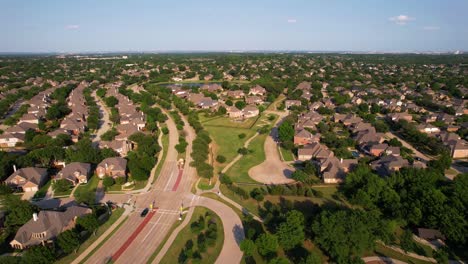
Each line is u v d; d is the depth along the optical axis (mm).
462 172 121125
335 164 116688
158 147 142250
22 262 66938
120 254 75875
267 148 148250
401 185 98125
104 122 189875
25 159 117625
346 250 70812
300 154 134500
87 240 80875
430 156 137375
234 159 135875
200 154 127438
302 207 96312
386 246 78062
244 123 190000
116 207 96875
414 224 85250
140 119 177500
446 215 79188
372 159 128250
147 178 114938
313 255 67000
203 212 94062
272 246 72688
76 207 88875
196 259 73188
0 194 101812
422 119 188875
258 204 98812
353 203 96438
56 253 73875
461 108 199750
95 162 122562
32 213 83938
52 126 170000
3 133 154625
